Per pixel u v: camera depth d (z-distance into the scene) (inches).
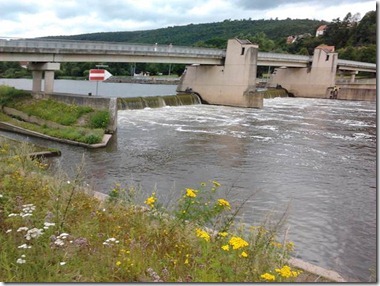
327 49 3366.1
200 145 1195.3
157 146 1162.0
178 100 2283.5
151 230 267.0
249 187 797.2
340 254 522.9
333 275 283.4
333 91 3309.5
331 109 2407.7
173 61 2148.1
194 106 2300.7
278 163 1008.9
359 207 709.9
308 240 559.5
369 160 1075.3
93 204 331.6
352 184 852.6
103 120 1310.3
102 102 1346.0
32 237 214.8
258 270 213.6
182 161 994.1
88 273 192.9
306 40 5895.7
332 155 1123.9
